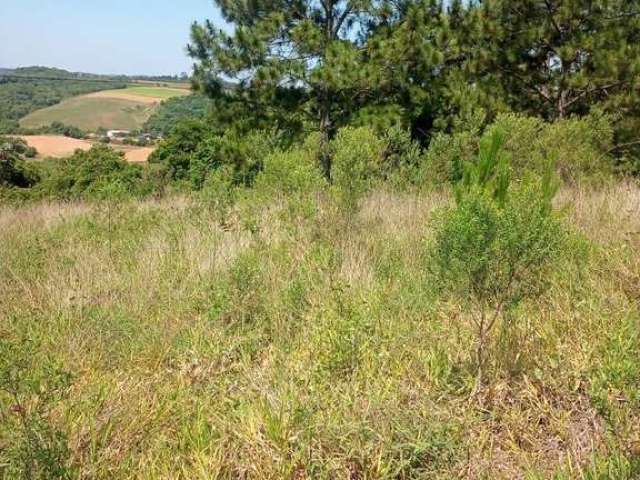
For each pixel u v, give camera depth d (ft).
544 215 10.33
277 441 8.59
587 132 33.27
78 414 9.45
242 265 14.87
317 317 13.00
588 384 9.93
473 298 10.28
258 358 12.23
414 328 12.67
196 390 10.77
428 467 8.32
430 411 9.22
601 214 20.68
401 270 16.29
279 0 48.03
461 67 50.88
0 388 9.04
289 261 17.34
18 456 7.63
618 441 8.38
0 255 19.42
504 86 50.55
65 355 11.87
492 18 47.83
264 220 21.66
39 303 14.94
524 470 8.31
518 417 9.34
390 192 29.43
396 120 46.52
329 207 21.09
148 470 8.43
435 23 47.62
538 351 11.14
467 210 10.02
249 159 47.09
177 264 17.62
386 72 46.88
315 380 10.36
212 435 9.20
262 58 46.42
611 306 12.75
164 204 32.78
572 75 45.60
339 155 22.38
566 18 44.68
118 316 13.80
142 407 9.89
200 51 47.50
